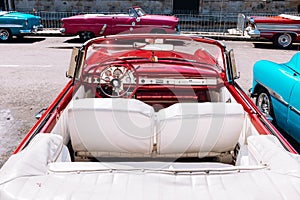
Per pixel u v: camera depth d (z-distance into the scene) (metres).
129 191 1.66
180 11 18.81
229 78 3.91
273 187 1.69
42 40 13.80
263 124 2.83
